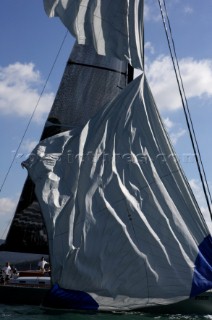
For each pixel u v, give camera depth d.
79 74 18.44
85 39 17.98
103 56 18.66
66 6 18.03
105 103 17.62
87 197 15.67
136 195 15.66
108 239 15.22
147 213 15.45
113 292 14.92
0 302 15.52
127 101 16.92
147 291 14.92
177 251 15.15
